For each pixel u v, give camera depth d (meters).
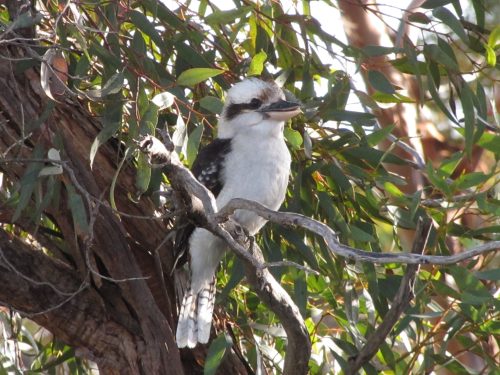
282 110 7.96
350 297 8.02
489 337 8.77
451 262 4.90
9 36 7.35
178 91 7.44
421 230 6.59
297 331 6.65
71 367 9.28
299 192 7.95
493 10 8.76
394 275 8.11
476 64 8.06
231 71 8.60
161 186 8.13
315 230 5.23
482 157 11.85
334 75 7.74
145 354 7.70
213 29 8.49
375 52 7.66
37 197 7.10
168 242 8.26
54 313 7.70
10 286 7.59
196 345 8.36
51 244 7.86
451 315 8.47
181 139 7.14
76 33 7.10
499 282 8.81
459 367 8.18
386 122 11.88
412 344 8.98
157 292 8.23
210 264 8.26
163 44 7.70
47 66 6.84
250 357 8.44
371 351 7.14
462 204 7.53
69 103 7.79
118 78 6.77
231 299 8.72
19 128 7.52
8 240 7.70
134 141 6.11
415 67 7.62
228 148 8.24
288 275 8.59
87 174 7.52
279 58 8.62
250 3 8.30
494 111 8.47
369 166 8.18
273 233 8.09
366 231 8.16
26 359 10.23
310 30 8.03
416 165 8.03
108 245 7.58
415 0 9.84
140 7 8.24
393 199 8.10
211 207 5.72
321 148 8.02
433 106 12.37
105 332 7.78
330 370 9.22
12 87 7.51
